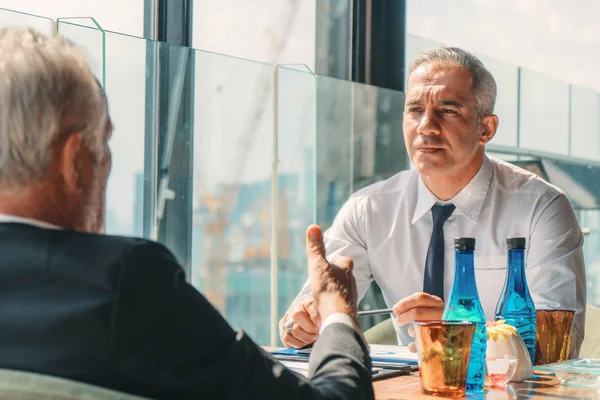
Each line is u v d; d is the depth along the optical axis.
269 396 0.95
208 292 3.49
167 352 0.91
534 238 2.27
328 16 4.07
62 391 0.85
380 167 4.16
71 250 0.92
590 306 2.31
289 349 1.78
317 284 1.20
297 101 3.78
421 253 2.42
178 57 3.20
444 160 2.27
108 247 0.92
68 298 0.90
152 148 3.12
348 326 1.13
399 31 4.29
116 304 0.89
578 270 2.21
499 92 3.90
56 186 0.98
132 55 2.99
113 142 2.96
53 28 2.69
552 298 2.14
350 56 4.21
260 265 3.71
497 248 2.32
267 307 3.78
